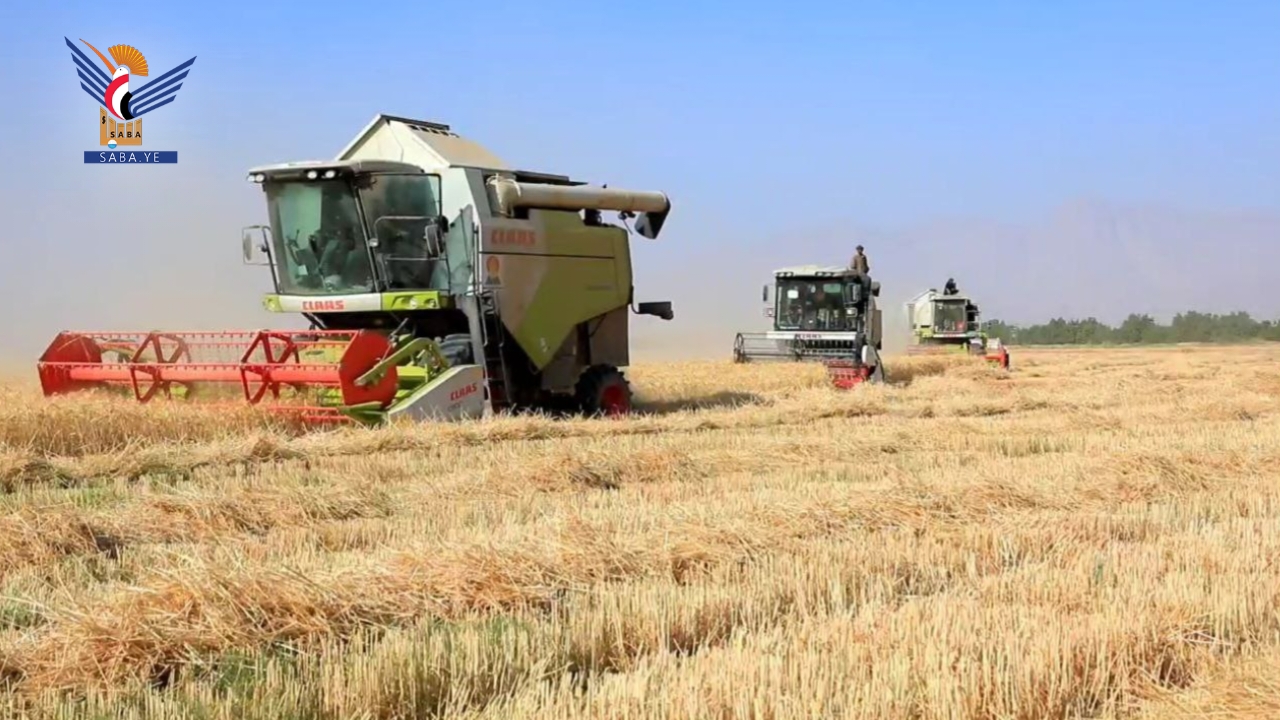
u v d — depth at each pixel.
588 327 16.23
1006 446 12.60
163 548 7.00
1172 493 9.41
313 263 14.60
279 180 14.55
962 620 5.12
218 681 4.55
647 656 4.74
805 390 19.62
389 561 6.05
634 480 10.20
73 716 4.20
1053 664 4.52
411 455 11.09
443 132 15.89
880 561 6.50
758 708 4.07
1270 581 5.82
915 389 21.06
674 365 24.20
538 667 4.63
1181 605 5.31
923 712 4.15
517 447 11.72
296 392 12.94
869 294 24.70
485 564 5.93
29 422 10.96
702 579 6.16
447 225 14.44
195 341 13.52
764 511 7.75
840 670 4.47
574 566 6.12
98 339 14.00
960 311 36.94
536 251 15.13
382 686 4.44
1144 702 4.37
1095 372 30.86
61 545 6.87
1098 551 6.71
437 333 14.91
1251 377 23.95
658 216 17.08
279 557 6.57
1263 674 4.50
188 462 10.41
